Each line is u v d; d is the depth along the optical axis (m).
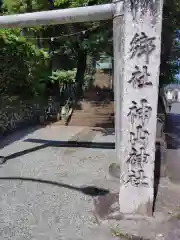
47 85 11.20
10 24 4.45
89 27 6.98
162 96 9.19
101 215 3.65
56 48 10.28
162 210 3.65
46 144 7.13
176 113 12.91
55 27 7.89
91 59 12.66
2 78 7.64
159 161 5.50
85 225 3.51
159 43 3.10
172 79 7.08
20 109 8.85
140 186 3.46
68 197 4.26
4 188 4.60
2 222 3.61
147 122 3.29
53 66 11.95
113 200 4.06
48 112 10.20
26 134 8.17
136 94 3.24
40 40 9.67
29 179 4.96
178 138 7.73
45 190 4.52
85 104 11.49
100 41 6.75
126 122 3.33
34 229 3.45
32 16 4.31
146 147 3.35
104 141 7.33
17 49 7.66
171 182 4.59
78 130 8.64
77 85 10.96
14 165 5.67
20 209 3.93
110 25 6.49
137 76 3.19
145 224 3.37
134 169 3.43
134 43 3.12
